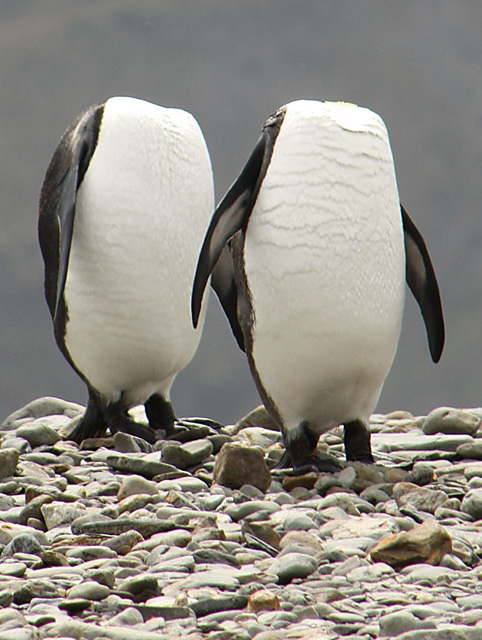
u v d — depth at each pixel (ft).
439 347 40.75
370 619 22.15
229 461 34.88
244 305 38.01
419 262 39.73
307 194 36.04
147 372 46.83
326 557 26.32
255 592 23.08
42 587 23.41
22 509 31.12
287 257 36.17
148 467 36.88
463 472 37.65
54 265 47.50
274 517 30.04
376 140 36.76
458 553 26.55
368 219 36.17
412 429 51.29
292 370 37.27
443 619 21.76
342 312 36.17
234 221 37.32
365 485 34.96
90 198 44.62
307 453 38.01
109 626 21.45
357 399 37.99
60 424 52.80
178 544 27.02
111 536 27.73
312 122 36.45
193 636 20.98
